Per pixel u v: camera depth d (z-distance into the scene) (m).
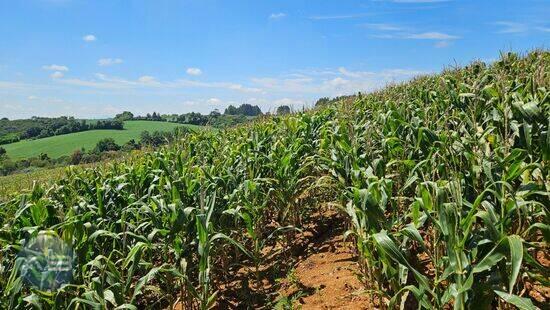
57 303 4.29
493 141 5.05
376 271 4.12
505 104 5.56
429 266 4.87
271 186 7.42
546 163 4.24
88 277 4.76
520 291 3.85
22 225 6.09
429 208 3.86
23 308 4.78
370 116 10.42
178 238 5.16
